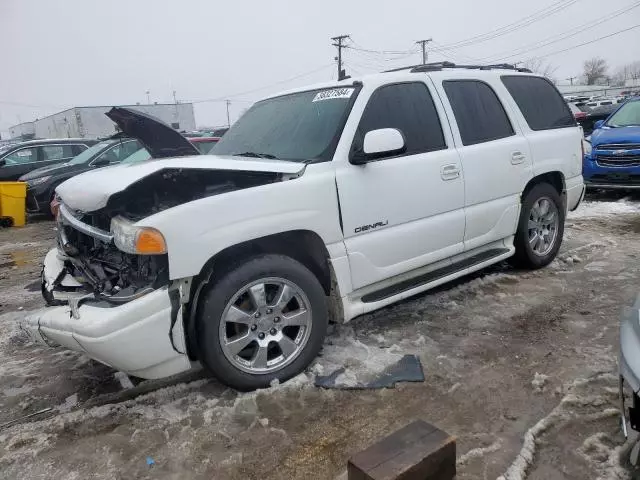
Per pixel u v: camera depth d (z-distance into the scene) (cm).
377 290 378
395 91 387
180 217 278
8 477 257
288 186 315
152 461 262
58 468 262
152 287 282
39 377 361
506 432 269
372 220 356
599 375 315
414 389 313
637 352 225
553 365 332
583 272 507
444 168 399
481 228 439
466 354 353
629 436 230
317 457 259
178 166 292
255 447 269
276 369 321
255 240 316
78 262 337
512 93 485
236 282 300
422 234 388
